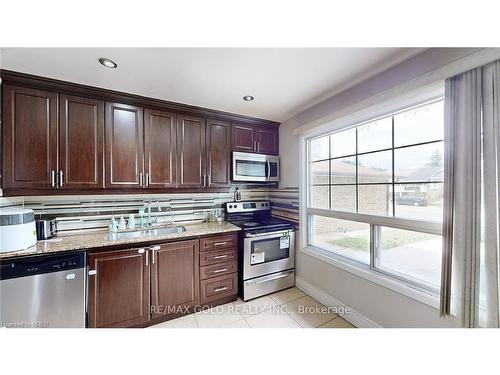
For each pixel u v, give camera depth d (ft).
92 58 4.70
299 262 8.54
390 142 5.56
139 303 5.96
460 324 3.78
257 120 9.20
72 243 5.45
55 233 6.23
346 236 6.88
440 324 4.25
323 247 7.80
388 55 4.65
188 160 7.68
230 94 6.72
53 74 5.35
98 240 5.79
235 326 6.19
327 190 7.59
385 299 5.35
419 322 4.63
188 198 8.75
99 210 7.13
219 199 9.43
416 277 4.98
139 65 5.01
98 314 5.45
